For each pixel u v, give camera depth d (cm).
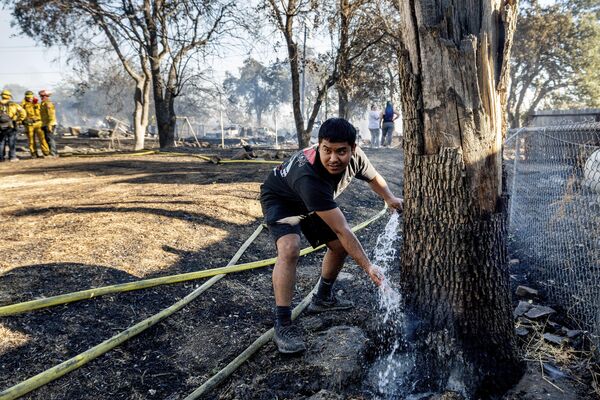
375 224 579
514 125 3175
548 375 270
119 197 621
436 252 264
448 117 250
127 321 307
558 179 457
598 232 383
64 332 287
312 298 343
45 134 1374
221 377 261
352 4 1073
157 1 1553
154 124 4025
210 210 549
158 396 251
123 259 392
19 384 238
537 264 445
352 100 2152
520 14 2942
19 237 437
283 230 279
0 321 286
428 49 248
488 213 254
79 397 243
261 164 999
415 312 278
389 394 261
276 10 1112
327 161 249
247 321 325
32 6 1608
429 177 262
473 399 249
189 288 359
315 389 257
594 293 328
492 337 257
